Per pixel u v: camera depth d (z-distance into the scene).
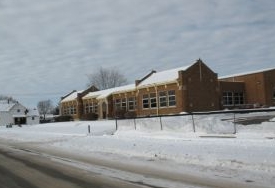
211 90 57.75
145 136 30.69
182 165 15.63
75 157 20.91
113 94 71.25
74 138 35.19
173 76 56.97
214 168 14.36
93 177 13.55
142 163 16.95
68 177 13.84
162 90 58.03
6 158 21.89
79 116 84.25
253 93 65.56
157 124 35.06
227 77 69.50
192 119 31.83
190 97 55.00
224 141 22.12
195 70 56.12
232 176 12.59
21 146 31.62
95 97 77.69
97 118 75.00
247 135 24.98
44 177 14.14
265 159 14.90
